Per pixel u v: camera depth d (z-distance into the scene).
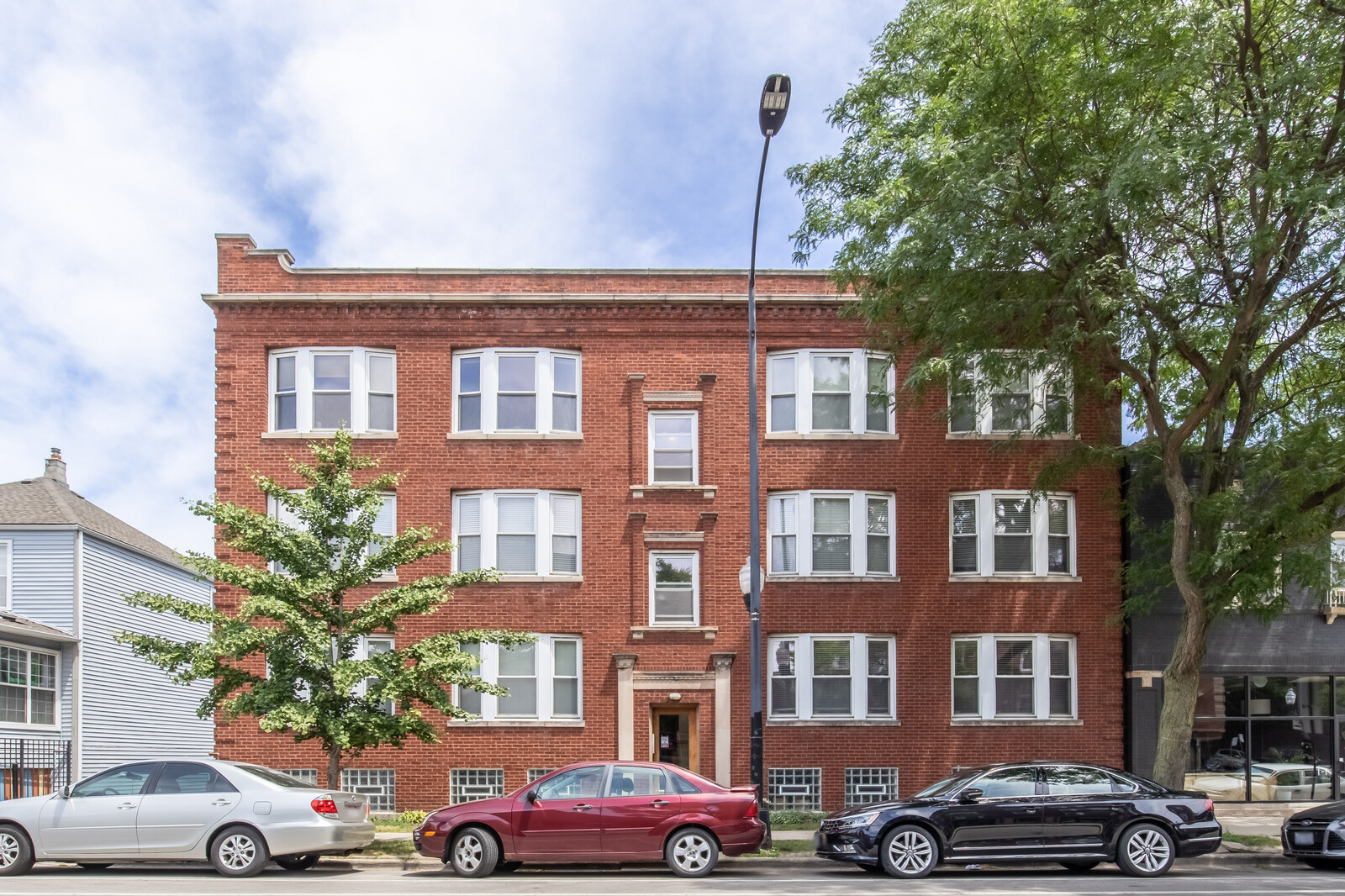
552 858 14.64
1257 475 17.86
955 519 23.45
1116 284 17.05
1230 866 16.36
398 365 23.36
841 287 19.72
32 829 14.59
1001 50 17.42
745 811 14.84
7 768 24.56
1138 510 23.30
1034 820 14.93
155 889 12.84
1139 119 16.20
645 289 23.59
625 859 14.66
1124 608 21.58
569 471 23.16
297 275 23.39
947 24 17.64
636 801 14.77
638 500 23.09
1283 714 23.02
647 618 22.86
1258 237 15.48
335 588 17.59
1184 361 20.50
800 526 23.11
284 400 23.30
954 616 23.03
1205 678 23.12
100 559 28.69
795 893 12.73
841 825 15.15
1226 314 17.12
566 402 23.53
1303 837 15.86
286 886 13.34
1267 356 19.20
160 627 32.09
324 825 14.57
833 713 22.78
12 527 27.39
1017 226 17.22
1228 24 15.96
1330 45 15.69
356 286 23.41
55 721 26.84
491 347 23.41
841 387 23.62
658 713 22.75
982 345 18.20
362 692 22.08
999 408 23.48
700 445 23.31
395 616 18.19
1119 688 23.00
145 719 30.91
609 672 22.61
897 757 22.62
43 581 27.38
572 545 23.14
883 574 23.08
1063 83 17.38
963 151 17.08
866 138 19.30
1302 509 17.72
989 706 22.83
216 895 12.30
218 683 18.00
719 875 15.22
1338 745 22.92
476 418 23.33
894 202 17.78
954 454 23.45
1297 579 21.81
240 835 14.51
